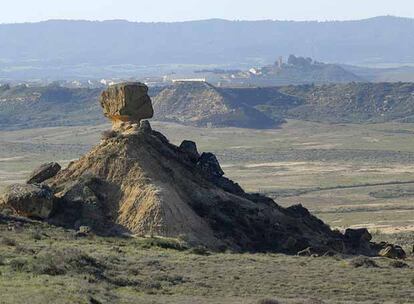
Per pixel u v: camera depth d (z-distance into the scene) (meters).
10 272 102.81
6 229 148.88
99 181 169.25
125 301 93.38
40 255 116.00
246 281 119.19
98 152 176.12
